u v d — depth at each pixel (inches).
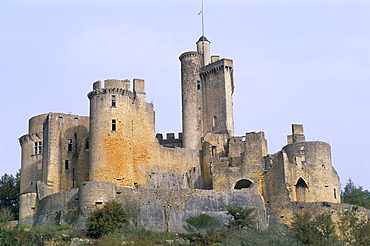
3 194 4731.8
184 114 4734.3
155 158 4261.8
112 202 3523.6
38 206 3929.6
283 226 3853.3
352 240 3489.2
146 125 4279.0
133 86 4320.9
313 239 3358.8
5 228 3235.7
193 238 3358.8
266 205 4018.2
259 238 3243.1
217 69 4709.6
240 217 3580.2
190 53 4820.4
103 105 3991.1
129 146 4005.9
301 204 3882.9
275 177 4020.7
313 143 4128.9
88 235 3341.5
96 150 3939.5
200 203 3737.7
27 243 3110.2
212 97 4709.6
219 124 4628.4
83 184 3617.1
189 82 4773.6
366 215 3809.1
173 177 4286.4
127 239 3186.5
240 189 4030.5
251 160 4133.9
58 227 3503.9
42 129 4387.3
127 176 3937.0
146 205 3651.6
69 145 4279.0
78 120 4338.1
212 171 4215.1
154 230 3595.0
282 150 4057.6
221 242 3260.3
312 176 4082.2
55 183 4163.4
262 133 4192.9
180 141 4746.6
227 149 4448.8
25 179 4333.2
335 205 3828.7
